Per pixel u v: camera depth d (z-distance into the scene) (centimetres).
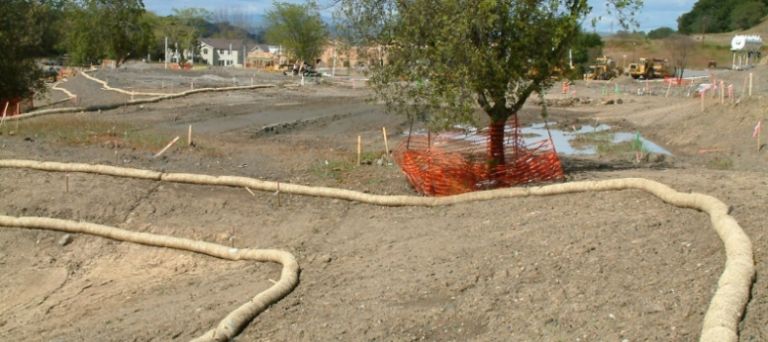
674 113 2402
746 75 4066
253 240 1055
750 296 592
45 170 1359
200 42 10169
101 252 1077
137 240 1080
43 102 3091
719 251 703
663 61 5841
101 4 5278
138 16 5453
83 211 1185
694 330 564
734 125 1928
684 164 1500
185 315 768
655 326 581
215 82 4134
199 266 1001
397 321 676
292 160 1497
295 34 6450
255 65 9781
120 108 2775
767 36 8456
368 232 1019
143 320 782
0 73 2455
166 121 2383
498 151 1147
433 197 1118
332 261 920
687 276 663
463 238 913
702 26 9775
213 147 1683
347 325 682
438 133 1284
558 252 793
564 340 585
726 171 1110
